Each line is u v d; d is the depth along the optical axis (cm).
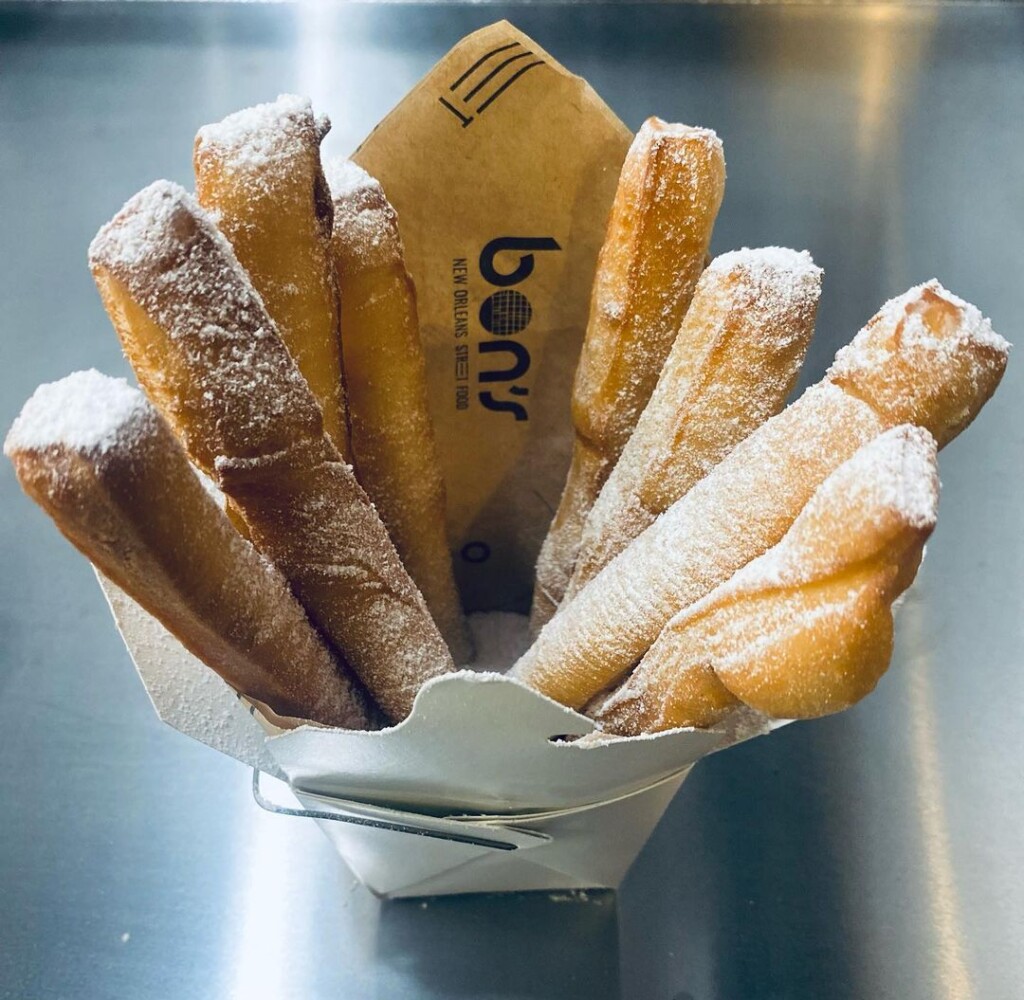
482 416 32
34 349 42
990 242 45
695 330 25
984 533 40
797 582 20
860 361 22
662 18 48
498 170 29
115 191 44
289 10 47
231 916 31
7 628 38
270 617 22
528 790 23
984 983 30
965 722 36
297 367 23
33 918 31
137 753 35
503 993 30
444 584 31
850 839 33
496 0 48
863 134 47
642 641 24
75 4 47
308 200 23
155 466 18
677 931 31
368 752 22
